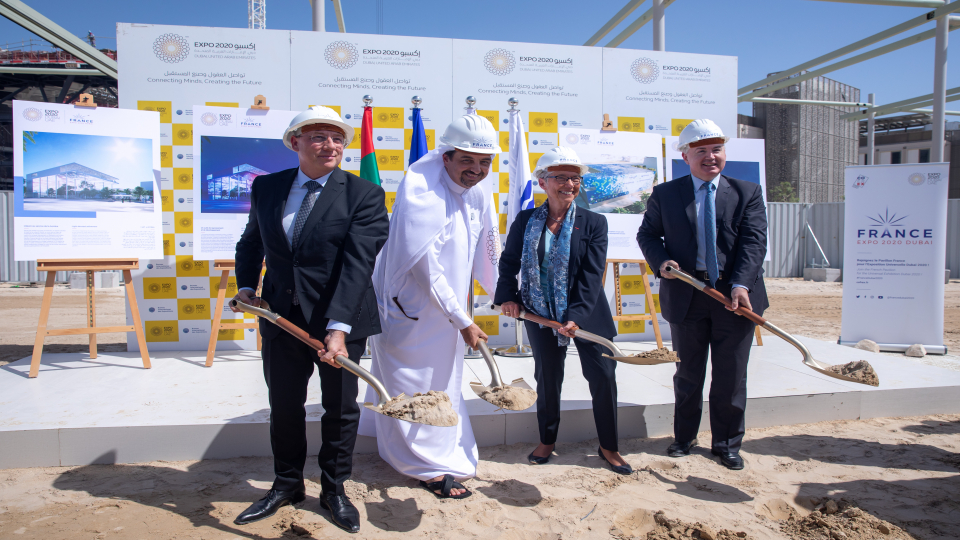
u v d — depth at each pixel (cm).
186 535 220
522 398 223
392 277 254
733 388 295
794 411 367
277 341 228
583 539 223
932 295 571
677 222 299
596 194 532
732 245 292
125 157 455
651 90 584
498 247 299
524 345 551
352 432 237
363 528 229
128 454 294
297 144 229
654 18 717
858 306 598
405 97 538
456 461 275
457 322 248
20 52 2073
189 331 521
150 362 455
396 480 275
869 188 589
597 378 286
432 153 258
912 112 1345
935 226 567
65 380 402
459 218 264
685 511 245
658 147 545
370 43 531
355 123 532
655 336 567
